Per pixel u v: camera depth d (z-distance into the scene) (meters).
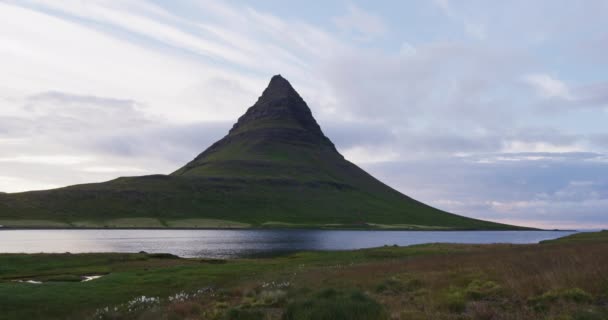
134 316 22.92
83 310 27.89
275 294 25.12
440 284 26.23
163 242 153.38
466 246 77.44
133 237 186.75
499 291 21.62
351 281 30.97
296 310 17.84
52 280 45.09
